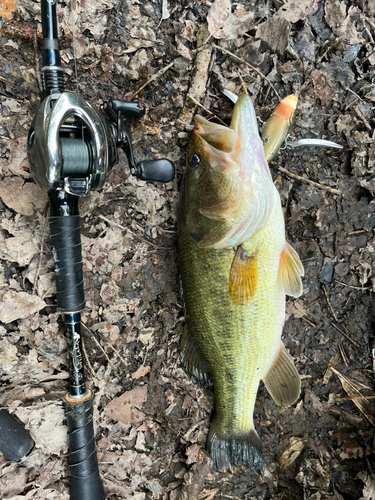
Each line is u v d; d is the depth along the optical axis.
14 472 0.43
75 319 0.39
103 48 0.41
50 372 0.44
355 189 0.48
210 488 0.49
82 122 0.33
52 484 0.44
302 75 0.45
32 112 0.40
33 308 0.42
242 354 0.43
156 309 0.47
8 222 0.41
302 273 0.42
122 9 0.41
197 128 0.36
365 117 0.47
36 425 0.43
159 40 0.42
